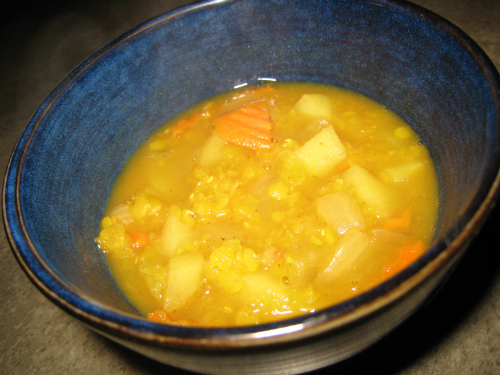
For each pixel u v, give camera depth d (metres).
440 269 0.11
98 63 0.18
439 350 0.16
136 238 0.18
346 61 0.20
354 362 0.16
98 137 0.19
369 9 0.18
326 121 0.20
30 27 0.36
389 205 0.17
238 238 0.17
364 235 0.16
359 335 0.11
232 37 0.20
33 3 0.39
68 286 0.12
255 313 0.15
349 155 0.19
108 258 0.17
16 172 0.15
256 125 0.20
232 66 0.21
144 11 0.36
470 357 0.16
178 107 0.21
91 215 0.18
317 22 0.19
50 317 0.19
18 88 0.31
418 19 0.17
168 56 0.20
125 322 0.11
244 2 0.19
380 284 0.10
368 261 0.16
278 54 0.21
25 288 0.20
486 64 0.14
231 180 0.19
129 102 0.20
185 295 0.16
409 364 0.16
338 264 0.16
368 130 0.19
